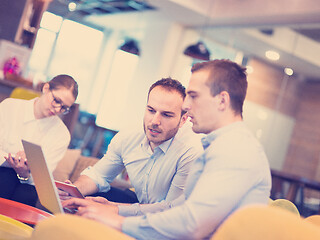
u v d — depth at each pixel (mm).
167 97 2234
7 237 1430
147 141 2395
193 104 1603
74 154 3346
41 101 2754
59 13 12578
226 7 9008
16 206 2080
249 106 9625
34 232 1194
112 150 2523
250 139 1546
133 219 1487
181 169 2275
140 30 12195
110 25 12969
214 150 1492
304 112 8992
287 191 7152
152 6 10125
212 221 1410
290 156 9078
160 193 2361
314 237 923
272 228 959
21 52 5539
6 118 2734
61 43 13008
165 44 10875
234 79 1566
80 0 11406
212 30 10195
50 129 2811
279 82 9180
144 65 11555
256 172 1492
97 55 13430
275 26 8680
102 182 2543
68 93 2730
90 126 10250
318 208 7102
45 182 1728
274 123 9336
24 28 6500
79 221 1125
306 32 8312
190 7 9375
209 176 1442
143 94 11367
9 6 6160
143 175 2385
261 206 1010
